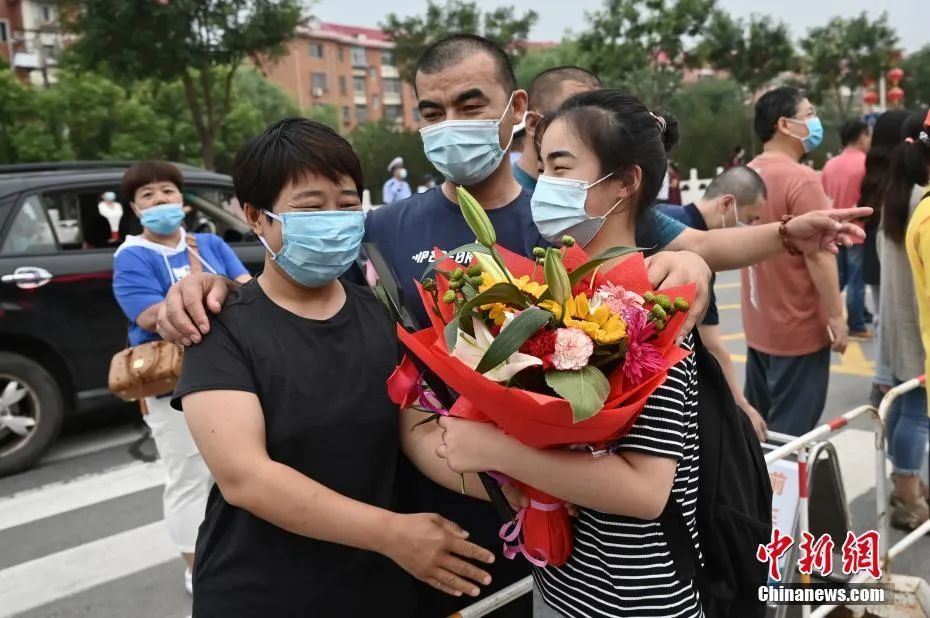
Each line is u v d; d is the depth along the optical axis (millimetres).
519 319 1190
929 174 3229
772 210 3477
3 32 39500
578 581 1474
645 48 27016
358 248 1683
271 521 1470
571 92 2781
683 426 1381
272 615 1575
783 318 3439
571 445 1347
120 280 3188
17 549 3713
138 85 27719
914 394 3430
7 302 4500
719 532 1573
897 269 3418
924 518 3516
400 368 1479
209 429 1482
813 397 3488
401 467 1861
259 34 16250
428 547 1506
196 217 5379
